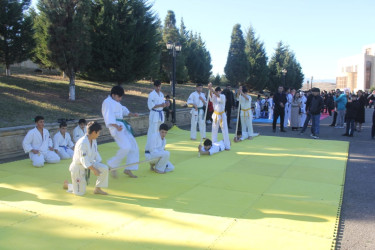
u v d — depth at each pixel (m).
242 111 10.13
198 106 10.02
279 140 10.07
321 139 10.40
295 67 51.22
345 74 73.25
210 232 3.45
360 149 8.68
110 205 4.25
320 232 3.49
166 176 5.77
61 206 4.19
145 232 3.44
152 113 7.58
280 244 3.20
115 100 5.50
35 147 6.54
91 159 4.66
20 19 12.31
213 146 7.86
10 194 4.67
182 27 39.03
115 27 13.86
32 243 3.18
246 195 4.73
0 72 15.76
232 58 35.53
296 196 4.71
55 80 15.62
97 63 14.27
